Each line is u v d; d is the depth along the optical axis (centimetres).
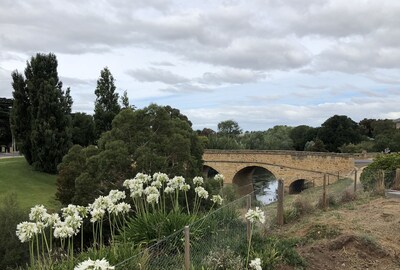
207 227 670
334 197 1221
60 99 4666
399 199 1193
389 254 683
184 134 2141
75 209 634
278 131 8681
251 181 5450
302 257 666
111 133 1978
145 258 518
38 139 4441
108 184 1791
